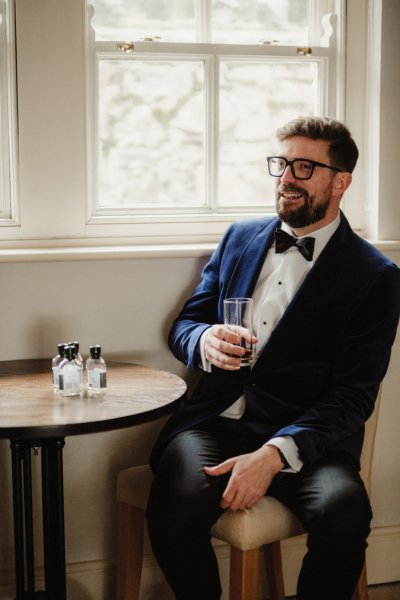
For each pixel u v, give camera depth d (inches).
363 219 110.0
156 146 105.9
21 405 75.4
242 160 108.7
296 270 89.0
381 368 85.0
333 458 82.2
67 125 99.2
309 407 86.3
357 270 86.4
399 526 110.4
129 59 103.2
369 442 90.4
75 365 79.4
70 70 98.3
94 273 97.4
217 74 105.3
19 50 96.8
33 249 98.8
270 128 109.0
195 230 106.4
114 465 100.7
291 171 87.1
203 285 96.2
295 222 87.7
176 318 98.0
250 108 108.1
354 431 82.9
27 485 82.1
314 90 109.8
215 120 106.0
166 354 100.7
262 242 91.9
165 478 82.1
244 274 91.4
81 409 73.9
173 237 105.7
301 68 109.0
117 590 94.6
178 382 84.7
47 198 100.0
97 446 100.0
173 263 99.7
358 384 84.0
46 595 82.7
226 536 78.7
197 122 106.7
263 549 100.0
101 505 100.9
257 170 109.3
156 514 80.8
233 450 84.8
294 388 86.3
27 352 96.9
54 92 98.3
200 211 107.1
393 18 104.0
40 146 98.9
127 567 92.1
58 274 96.4
